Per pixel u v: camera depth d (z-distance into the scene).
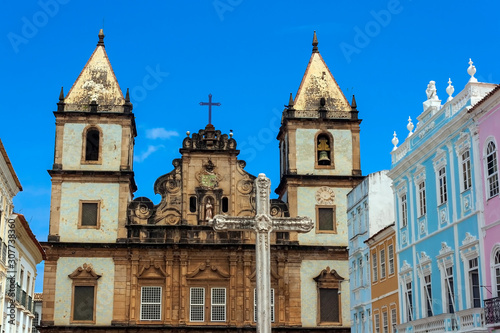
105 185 64.44
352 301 57.03
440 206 40.16
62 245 62.72
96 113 65.31
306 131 66.88
